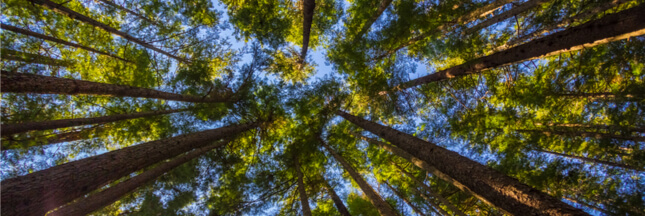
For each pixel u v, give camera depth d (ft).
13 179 8.56
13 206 7.84
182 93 24.53
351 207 33.50
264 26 27.94
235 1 31.86
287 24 30.55
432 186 31.14
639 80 19.35
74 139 26.14
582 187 23.63
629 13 11.48
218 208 26.32
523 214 8.63
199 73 23.36
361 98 26.94
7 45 19.70
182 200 25.12
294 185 30.99
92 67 28.50
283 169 30.76
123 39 28.12
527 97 24.16
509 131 25.76
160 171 20.75
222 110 25.63
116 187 17.52
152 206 24.04
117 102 26.71
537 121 28.25
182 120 27.04
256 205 27.96
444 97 29.12
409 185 32.96
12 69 20.10
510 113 25.21
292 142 31.22
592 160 24.63
